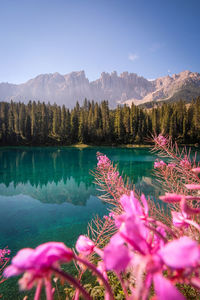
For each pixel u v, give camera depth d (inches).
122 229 15.0
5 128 2635.3
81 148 2210.9
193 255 10.4
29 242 271.1
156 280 11.6
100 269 25.3
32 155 1555.1
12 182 707.4
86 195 529.3
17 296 153.9
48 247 13.6
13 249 250.7
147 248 14.4
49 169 941.2
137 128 2395.4
